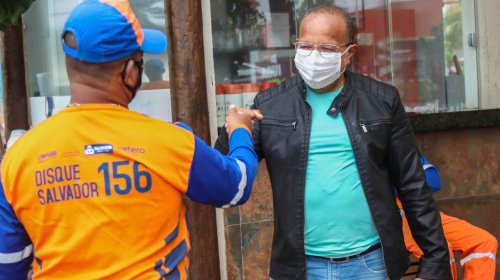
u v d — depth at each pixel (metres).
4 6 2.23
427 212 2.24
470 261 3.06
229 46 4.14
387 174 2.27
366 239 2.21
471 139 4.10
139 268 1.48
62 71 3.73
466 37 4.55
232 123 1.81
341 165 2.19
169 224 1.55
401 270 2.25
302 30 2.25
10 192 1.49
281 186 2.27
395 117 2.24
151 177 1.49
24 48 3.63
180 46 3.34
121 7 1.51
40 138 1.49
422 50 4.61
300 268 2.24
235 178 1.62
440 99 4.59
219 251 3.68
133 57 1.55
